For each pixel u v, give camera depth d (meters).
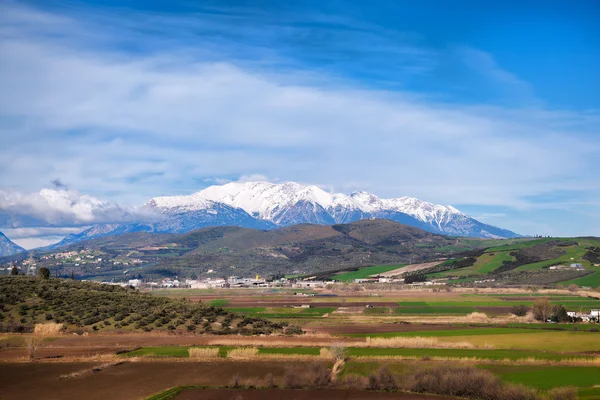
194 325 140.12
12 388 86.19
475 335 134.88
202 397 81.94
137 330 132.88
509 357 106.31
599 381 87.62
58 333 127.56
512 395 79.19
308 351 112.31
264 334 137.75
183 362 103.06
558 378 89.75
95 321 137.75
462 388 83.50
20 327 129.00
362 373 94.62
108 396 82.00
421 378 87.00
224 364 101.50
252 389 86.50
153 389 85.62
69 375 93.56
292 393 84.69
